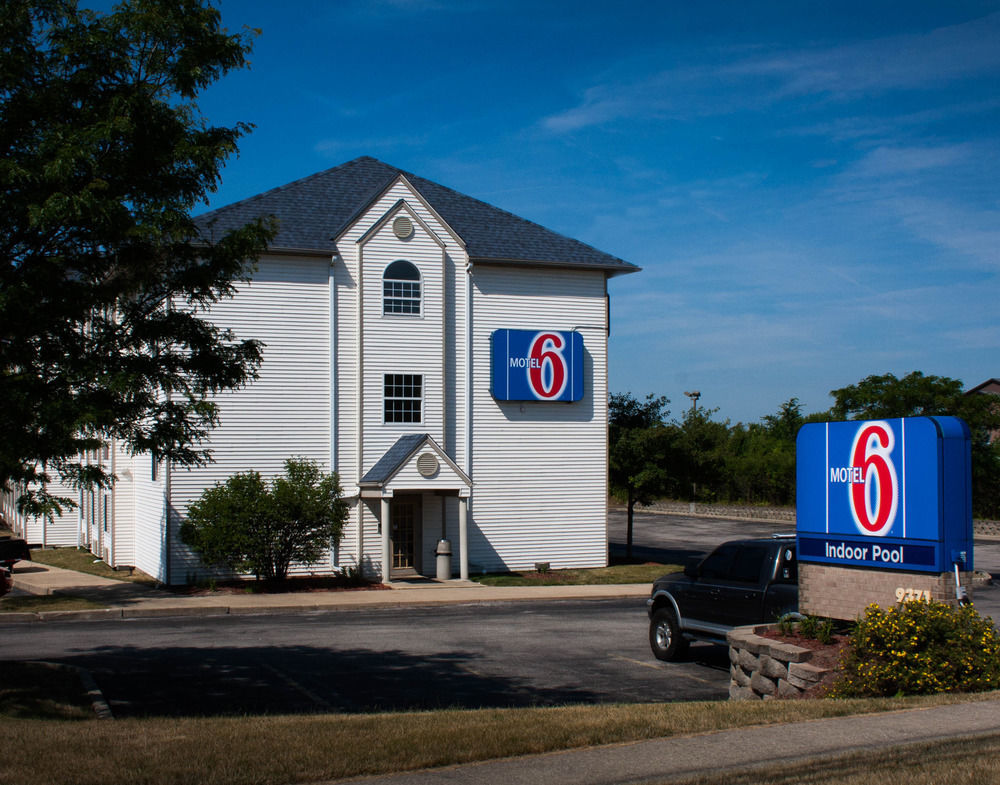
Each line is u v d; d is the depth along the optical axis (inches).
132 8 413.1
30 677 474.9
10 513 1563.7
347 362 1040.2
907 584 435.5
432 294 1075.9
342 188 1146.0
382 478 986.1
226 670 546.3
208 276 425.7
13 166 364.8
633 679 530.3
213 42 422.3
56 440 370.9
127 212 392.5
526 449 1110.4
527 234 1162.0
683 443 1227.2
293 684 509.4
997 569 1153.4
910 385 1210.0
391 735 325.4
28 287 367.2
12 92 393.1
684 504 2325.3
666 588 589.3
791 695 425.4
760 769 277.1
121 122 382.9
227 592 915.4
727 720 343.9
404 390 1062.4
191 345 429.4
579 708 383.6
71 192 381.1
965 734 311.6
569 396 1115.9
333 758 293.6
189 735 327.9
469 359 1088.8
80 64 408.8
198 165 420.2
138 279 410.9
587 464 1135.0
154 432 413.4
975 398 1209.4
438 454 1005.2
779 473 2223.2
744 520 2060.8
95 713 413.1
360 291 1047.0
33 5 396.8
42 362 393.1
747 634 472.4
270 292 1015.6
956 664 391.9
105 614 779.4
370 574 1037.8
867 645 407.5
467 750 302.8
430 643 651.5
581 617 789.2
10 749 304.7
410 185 1077.1
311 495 946.7
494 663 577.3
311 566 1016.2
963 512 426.9
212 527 912.3
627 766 283.7
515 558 1098.7
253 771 279.7
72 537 1374.3
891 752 291.7
